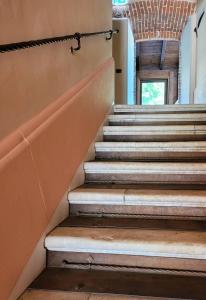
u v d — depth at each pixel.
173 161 2.42
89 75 2.64
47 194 1.57
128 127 2.92
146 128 2.89
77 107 2.13
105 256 1.47
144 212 1.80
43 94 1.61
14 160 1.25
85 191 1.90
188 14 6.77
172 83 11.84
